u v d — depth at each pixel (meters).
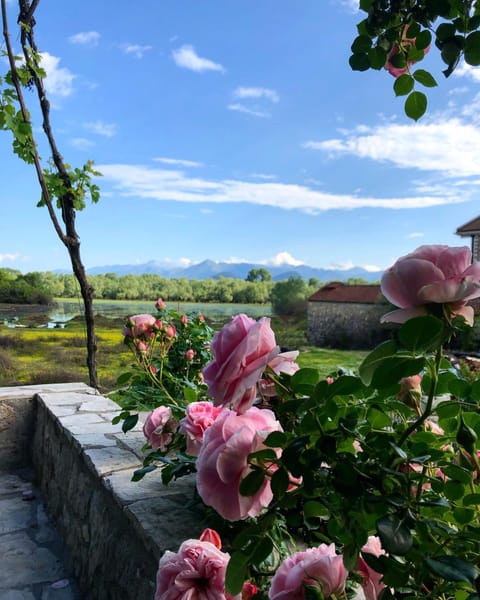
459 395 0.64
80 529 1.97
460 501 0.62
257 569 0.77
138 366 1.88
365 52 1.00
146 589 1.20
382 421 0.70
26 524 2.45
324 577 0.56
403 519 0.52
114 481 1.56
